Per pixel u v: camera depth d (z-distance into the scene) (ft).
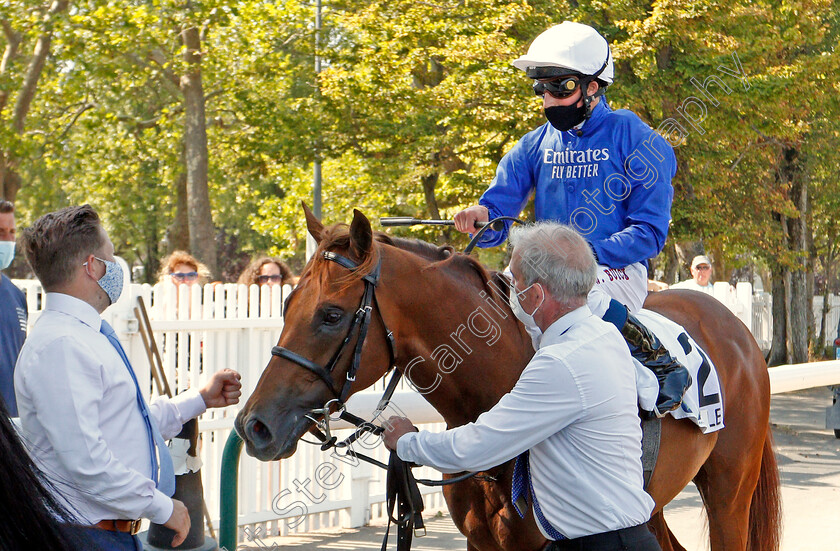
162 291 15.24
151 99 66.74
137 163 64.69
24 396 6.66
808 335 63.72
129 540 7.09
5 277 11.54
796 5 39.55
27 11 48.01
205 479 15.61
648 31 33.53
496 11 42.19
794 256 49.03
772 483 11.19
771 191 46.60
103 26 46.19
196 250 51.78
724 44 33.78
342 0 49.03
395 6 44.78
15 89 51.65
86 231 6.96
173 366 15.26
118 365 7.06
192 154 51.93
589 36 9.28
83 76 51.55
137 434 7.15
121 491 6.55
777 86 34.45
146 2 48.73
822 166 53.36
